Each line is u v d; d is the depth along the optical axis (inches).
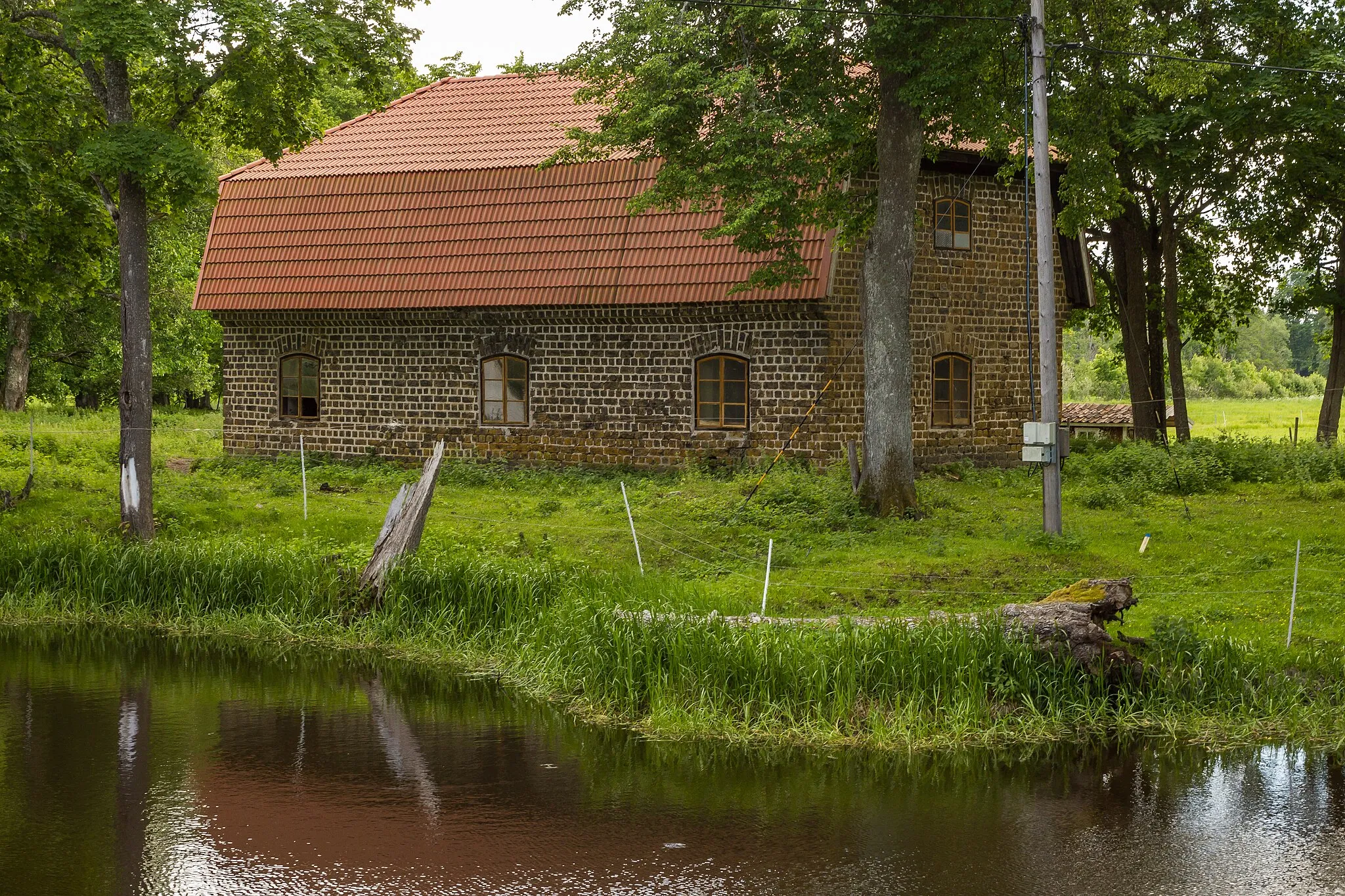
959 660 456.1
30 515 848.9
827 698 458.3
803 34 749.9
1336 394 1277.1
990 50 799.7
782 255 879.1
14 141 766.5
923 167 1067.3
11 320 1704.0
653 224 1056.8
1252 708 453.1
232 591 663.1
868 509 839.1
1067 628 464.8
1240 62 1119.6
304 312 1179.9
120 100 771.4
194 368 1860.2
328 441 1200.2
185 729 467.5
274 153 829.8
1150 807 376.8
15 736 458.9
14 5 786.8
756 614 534.6
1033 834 355.9
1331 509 845.2
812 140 760.3
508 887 320.2
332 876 327.9
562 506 907.4
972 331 1111.0
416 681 541.6
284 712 492.4
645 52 804.0
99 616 666.2
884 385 840.3
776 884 321.4
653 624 501.7
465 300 1099.9
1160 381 1428.4
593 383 1090.1
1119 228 1307.8
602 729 466.9
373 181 1171.9
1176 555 698.8
